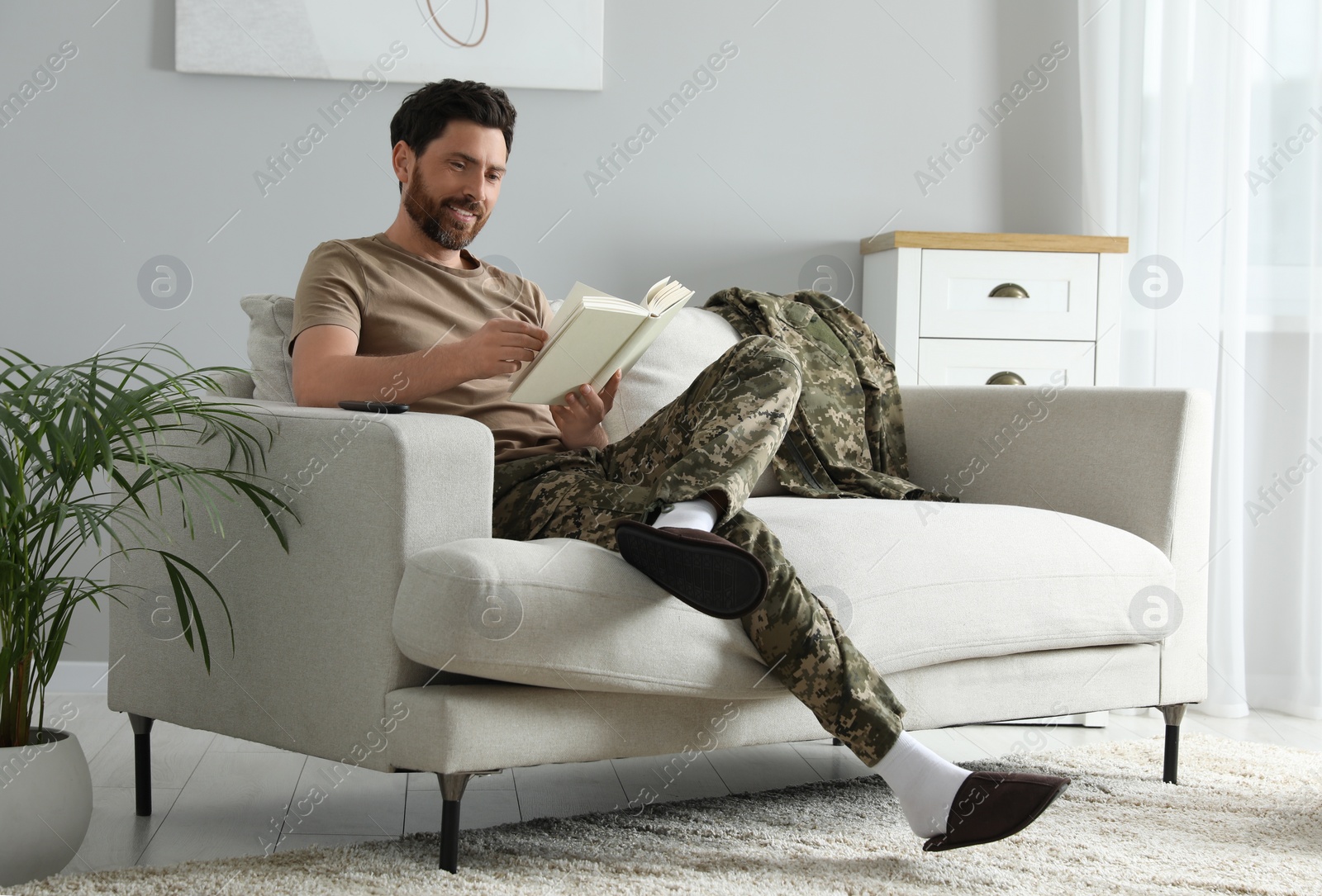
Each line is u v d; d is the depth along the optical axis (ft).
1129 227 9.80
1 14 8.74
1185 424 6.53
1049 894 4.59
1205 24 9.27
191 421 5.49
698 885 4.57
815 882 4.66
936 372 9.05
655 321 5.50
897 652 5.33
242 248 9.05
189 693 5.43
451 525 4.73
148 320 8.95
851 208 9.96
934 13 10.04
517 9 9.38
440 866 4.65
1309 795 6.27
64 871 4.79
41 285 8.83
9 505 4.57
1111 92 10.00
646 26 9.62
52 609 5.06
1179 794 6.23
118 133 8.90
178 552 5.51
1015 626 5.75
